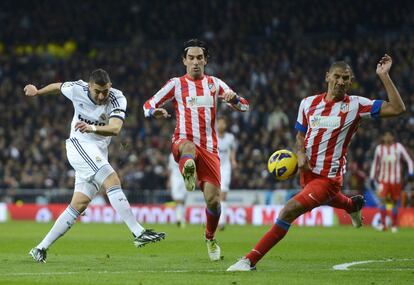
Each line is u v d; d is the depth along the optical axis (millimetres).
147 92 57125
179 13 65312
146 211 45906
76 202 17875
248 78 56312
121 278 14438
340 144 16266
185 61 18297
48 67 62000
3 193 48844
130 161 48688
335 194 16406
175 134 18188
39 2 69688
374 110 16094
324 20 60156
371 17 60031
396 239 28031
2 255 20125
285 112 51562
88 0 68875
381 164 35969
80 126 16859
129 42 66125
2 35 67562
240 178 47250
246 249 22953
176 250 22266
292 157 16891
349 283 13867
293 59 57562
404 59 53938
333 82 16078
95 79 17141
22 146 53750
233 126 51031
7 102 59062
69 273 15422
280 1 62500
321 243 25406
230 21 63250
